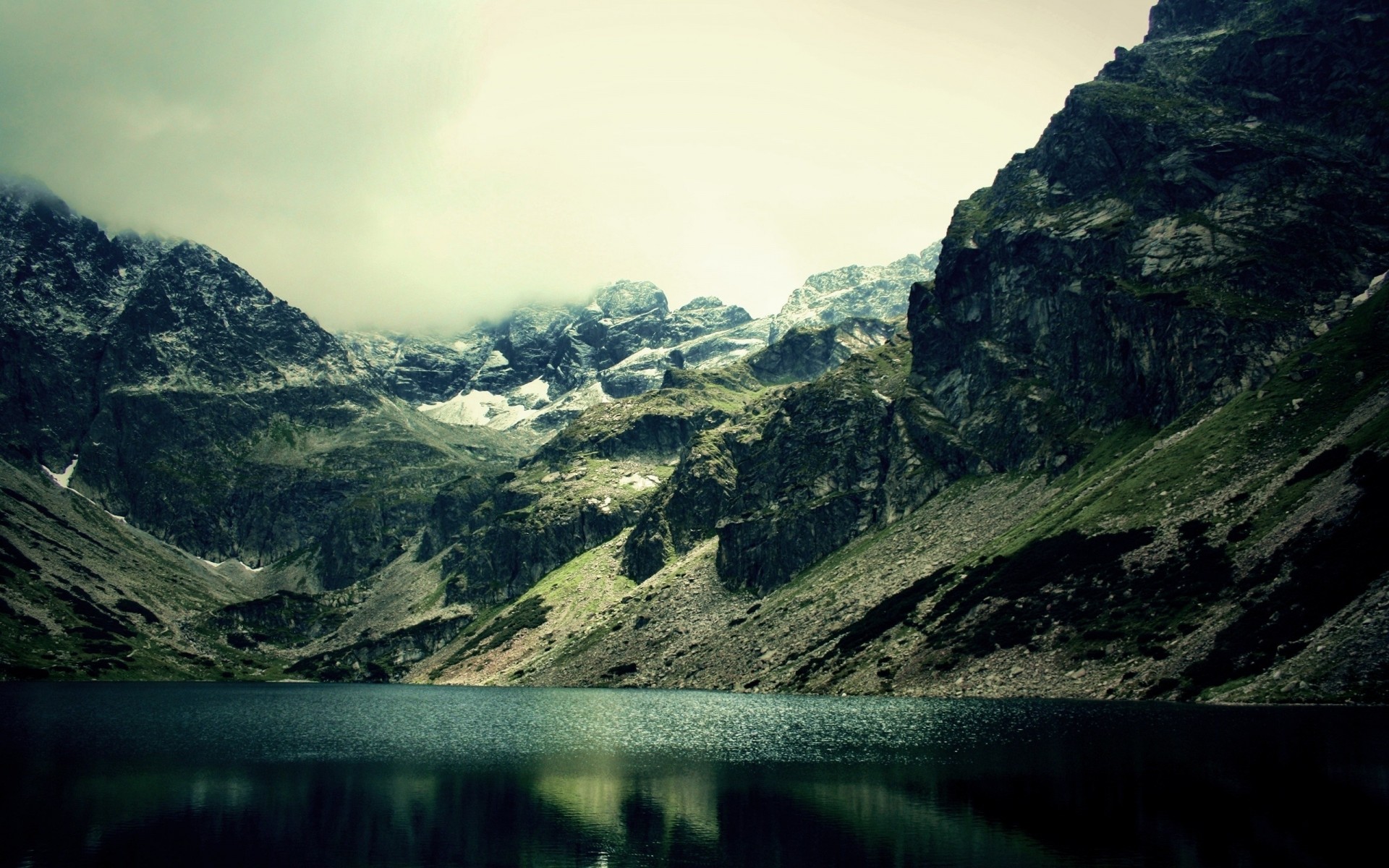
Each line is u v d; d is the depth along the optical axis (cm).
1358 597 14625
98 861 8788
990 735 14138
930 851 8394
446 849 9125
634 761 14188
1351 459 17775
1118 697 16212
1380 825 8419
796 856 8469
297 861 8750
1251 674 14762
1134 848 8144
